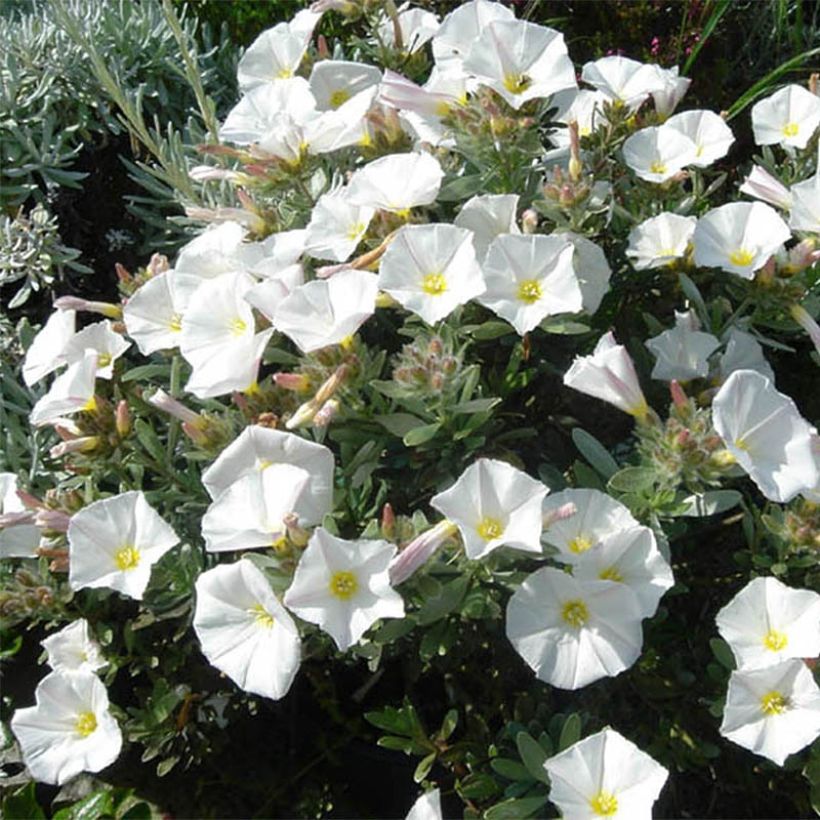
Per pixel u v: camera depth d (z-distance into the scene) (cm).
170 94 66
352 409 42
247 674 37
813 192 46
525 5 70
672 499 40
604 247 51
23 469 52
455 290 41
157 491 44
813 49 68
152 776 51
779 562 41
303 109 51
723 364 44
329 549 36
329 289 41
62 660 44
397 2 67
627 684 46
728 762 46
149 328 45
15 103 61
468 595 40
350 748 51
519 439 48
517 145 45
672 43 69
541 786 41
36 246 58
